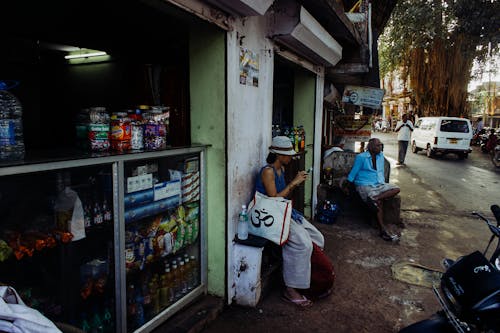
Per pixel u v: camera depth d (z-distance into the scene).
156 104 3.51
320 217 6.05
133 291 2.71
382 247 5.06
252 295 3.36
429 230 5.91
